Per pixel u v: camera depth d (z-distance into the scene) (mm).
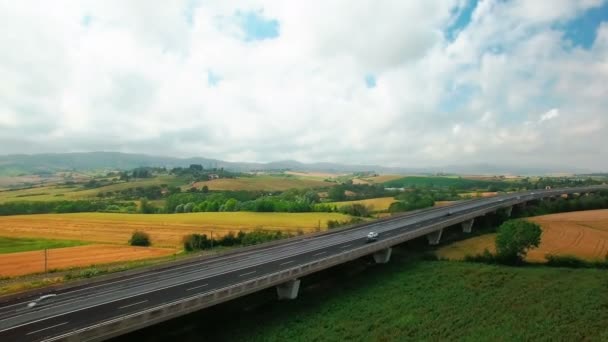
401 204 158750
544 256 81875
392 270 76688
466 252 89375
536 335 48812
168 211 167375
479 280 68500
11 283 63531
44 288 53906
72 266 76375
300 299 61031
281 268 63250
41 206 169375
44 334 38781
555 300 58844
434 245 97750
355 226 109312
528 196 167000
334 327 51844
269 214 149125
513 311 55812
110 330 38625
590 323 51594
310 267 61656
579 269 73125
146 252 90812
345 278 72500
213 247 96375
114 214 153375
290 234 106125
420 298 61531
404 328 51531
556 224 114750
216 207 164875
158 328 47781
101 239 106312
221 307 54906
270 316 54625
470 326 51750
